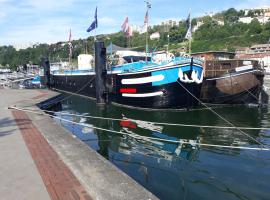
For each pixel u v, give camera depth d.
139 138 13.58
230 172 8.98
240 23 113.69
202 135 14.05
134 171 9.12
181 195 7.32
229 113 20.58
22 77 51.41
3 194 5.00
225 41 94.06
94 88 26.12
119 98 21.53
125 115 18.94
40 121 11.40
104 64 22.38
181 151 11.47
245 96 24.52
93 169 6.05
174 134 14.28
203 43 92.19
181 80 18.69
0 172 5.96
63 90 34.38
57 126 10.37
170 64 18.61
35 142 8.23
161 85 18.95
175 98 19.06
